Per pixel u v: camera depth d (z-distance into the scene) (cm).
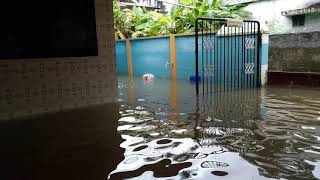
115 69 541
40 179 238
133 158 273
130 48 1073
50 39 468
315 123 370
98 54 517
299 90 623
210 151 284
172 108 478
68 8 478
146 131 355
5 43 431
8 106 440
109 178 235
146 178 231
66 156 285
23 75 450
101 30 516
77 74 498
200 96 583
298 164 250
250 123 378
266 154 273
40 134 357
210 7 966
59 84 482
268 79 738
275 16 900
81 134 352
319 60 649
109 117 430
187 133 342
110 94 539
